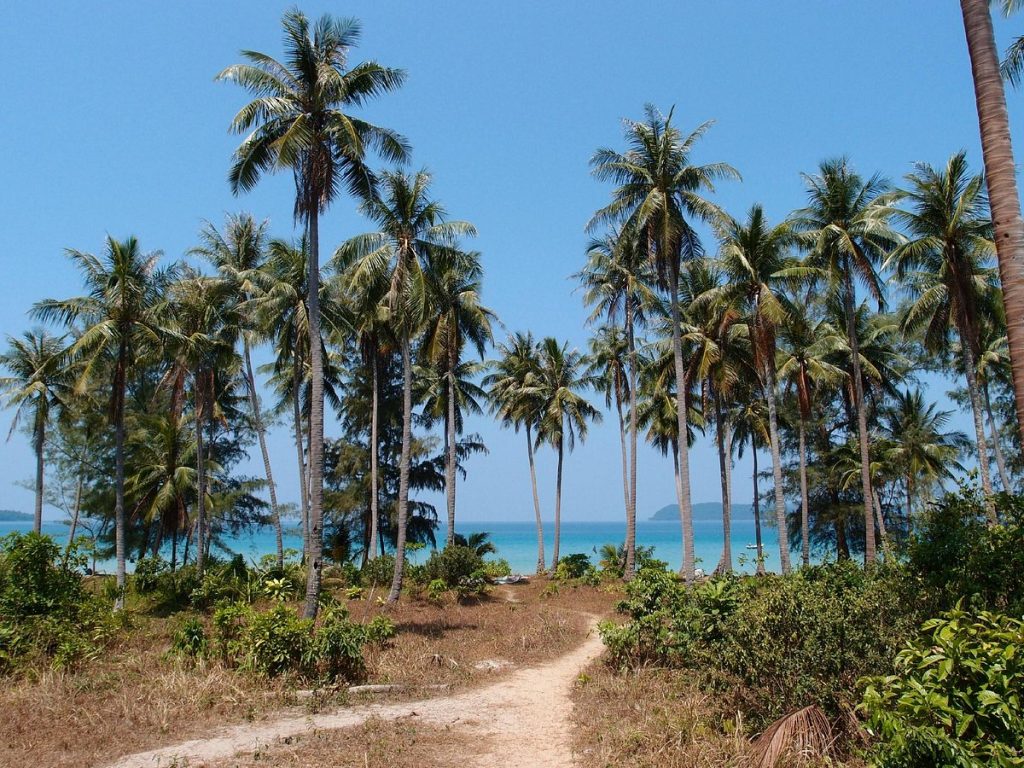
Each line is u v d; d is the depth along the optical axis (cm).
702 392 3238
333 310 2697
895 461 3262
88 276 2302
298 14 1705
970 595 803
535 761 825
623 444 3497
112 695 1034
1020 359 669
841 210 2362
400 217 2220
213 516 3759
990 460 3425
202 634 1341
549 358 3906
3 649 1196
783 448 3812
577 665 1495
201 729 911
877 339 3297
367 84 1791
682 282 2841
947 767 441
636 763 754
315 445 1716
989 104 720
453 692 1205
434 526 4206
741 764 691
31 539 1407
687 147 2095
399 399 3944
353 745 854
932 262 2300
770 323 2348
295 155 1634
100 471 3747
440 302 2750
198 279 2805
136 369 2947
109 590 2178
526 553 8081
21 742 830
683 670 1164
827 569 1377
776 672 770
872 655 722
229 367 3105
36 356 3111
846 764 666
